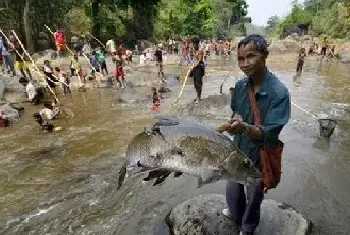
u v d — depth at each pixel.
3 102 12.27
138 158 2.33
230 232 3.59
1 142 8.63
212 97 10.05
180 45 29.42
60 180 6.23
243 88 2.80
